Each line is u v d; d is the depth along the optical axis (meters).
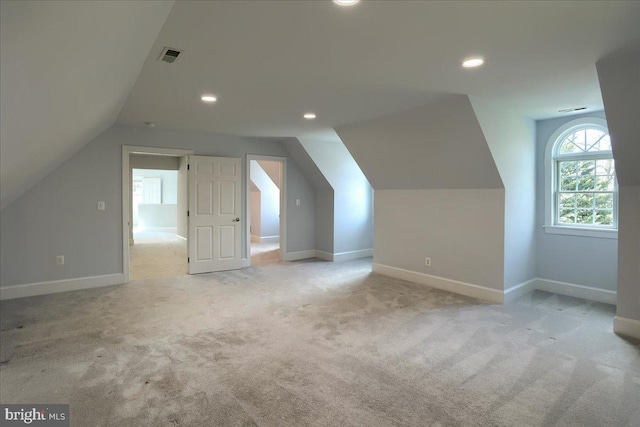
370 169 5.35
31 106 1.82
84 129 3.56
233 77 2.94
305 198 6.96
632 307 3.19
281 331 3.27
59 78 1.75
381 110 4.01
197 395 2.24
